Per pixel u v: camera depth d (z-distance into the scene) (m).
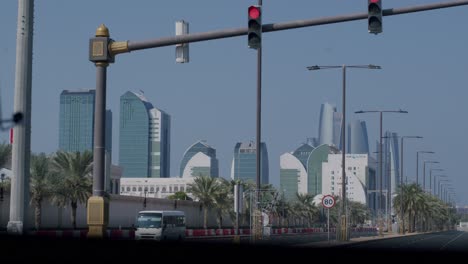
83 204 60.22
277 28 18.97
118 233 45.06
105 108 20.59
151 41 19.92
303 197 115.62
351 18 18.47
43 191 55.12
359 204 145.25
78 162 57.38
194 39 19.44
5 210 53.62
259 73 39.28
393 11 18.78
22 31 19.62
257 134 39.25
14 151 19.31
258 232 38.62
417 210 114.62
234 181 83.38
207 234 63.69
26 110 19.52
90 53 20.38
